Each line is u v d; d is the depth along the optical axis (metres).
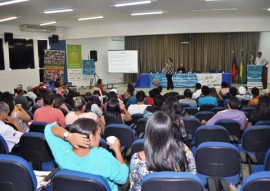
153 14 9.60
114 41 16.80
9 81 11.60
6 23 11.04
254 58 15.34
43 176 2.19
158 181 1.50
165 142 1.62
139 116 4.66
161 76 13.74
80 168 1.74
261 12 9.39
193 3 7.67
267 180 1.54
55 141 1.81
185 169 1.73
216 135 3.23
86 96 6.17
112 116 3.89
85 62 14.23
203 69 16.09
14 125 3.64
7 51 11.46
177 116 2.94
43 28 12.13
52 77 12.61
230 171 2.45
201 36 15.91
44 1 6.94
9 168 1.78
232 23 10.63
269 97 3.75
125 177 1.84
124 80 17.06
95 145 1.80
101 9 8.37
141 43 16.70
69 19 10.37
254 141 3.09
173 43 16.30
